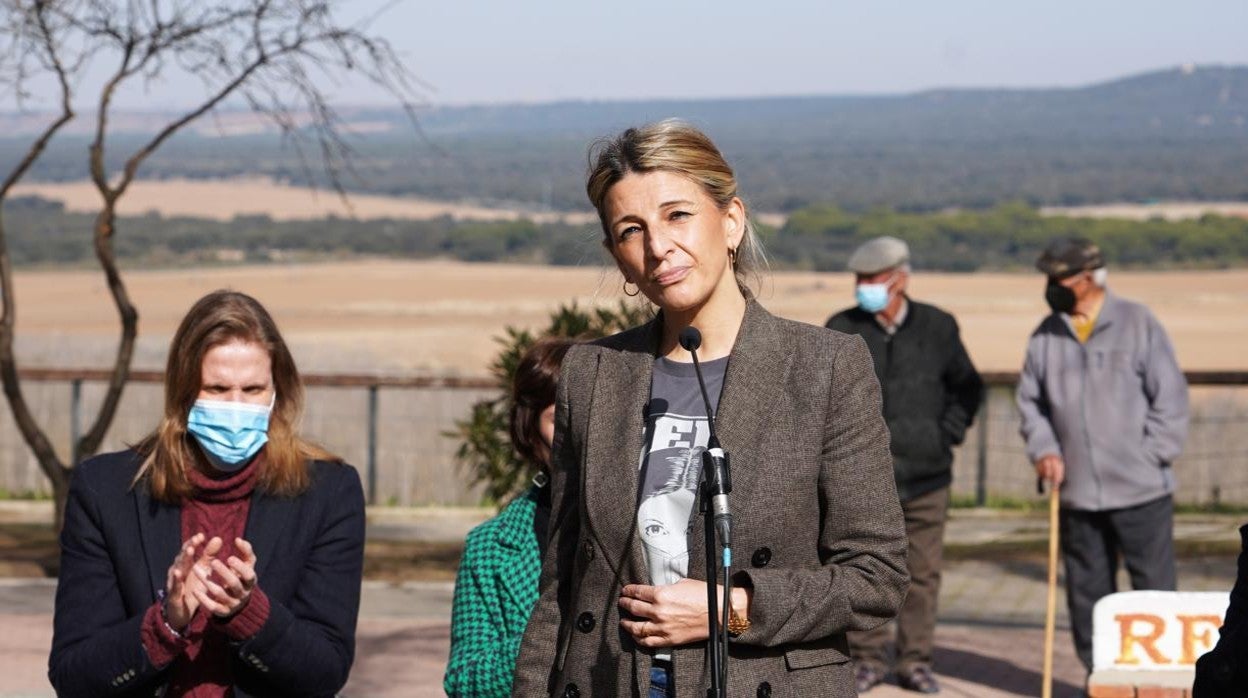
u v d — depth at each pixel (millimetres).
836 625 3354
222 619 3787
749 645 3350
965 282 79062
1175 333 45469
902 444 8305
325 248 136750
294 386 4090
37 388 19266
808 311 52125
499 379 11000
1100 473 7945
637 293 3859
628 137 3525
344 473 4148
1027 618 10062
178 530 3992
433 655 8664
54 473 12039
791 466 3398
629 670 3396
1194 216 191000
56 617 4008
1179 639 5652
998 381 14141
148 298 64688
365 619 9602
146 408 19031
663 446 3482
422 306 57375
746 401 3447
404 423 18172
